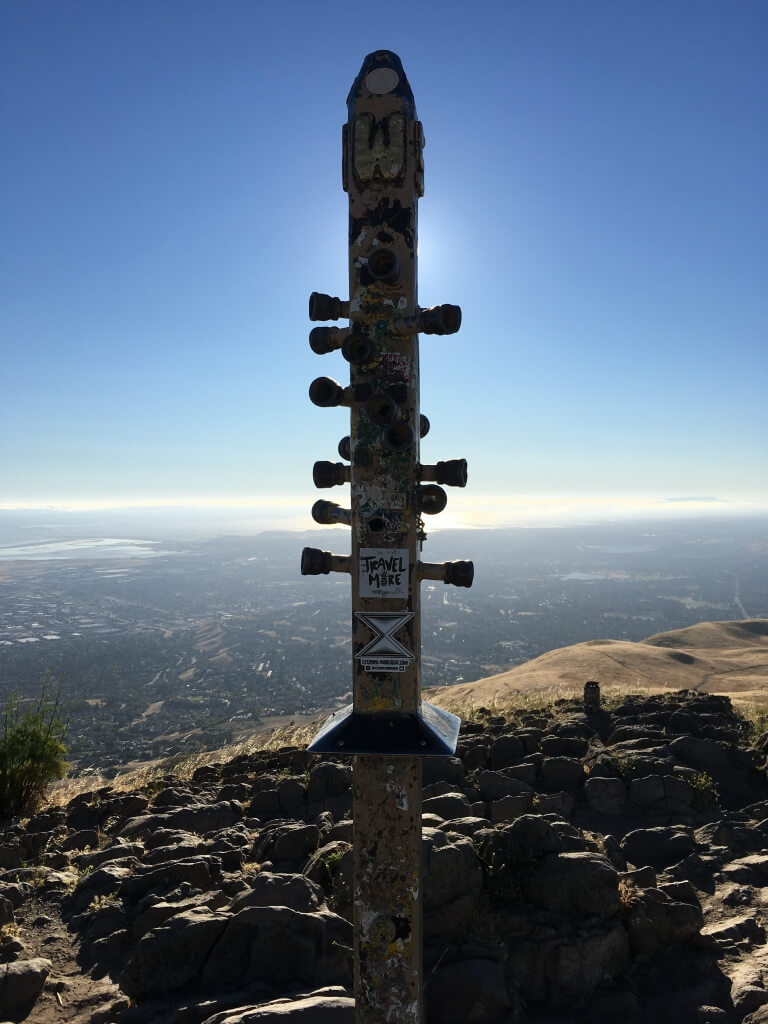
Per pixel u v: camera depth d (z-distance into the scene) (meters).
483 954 2.14
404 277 1.53
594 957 2.14
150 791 4.00
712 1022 1.99
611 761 3.62
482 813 3.15
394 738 1.50
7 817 3.79
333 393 1.54
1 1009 2.03
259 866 2.77
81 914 2.50
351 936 2.19
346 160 1.57
